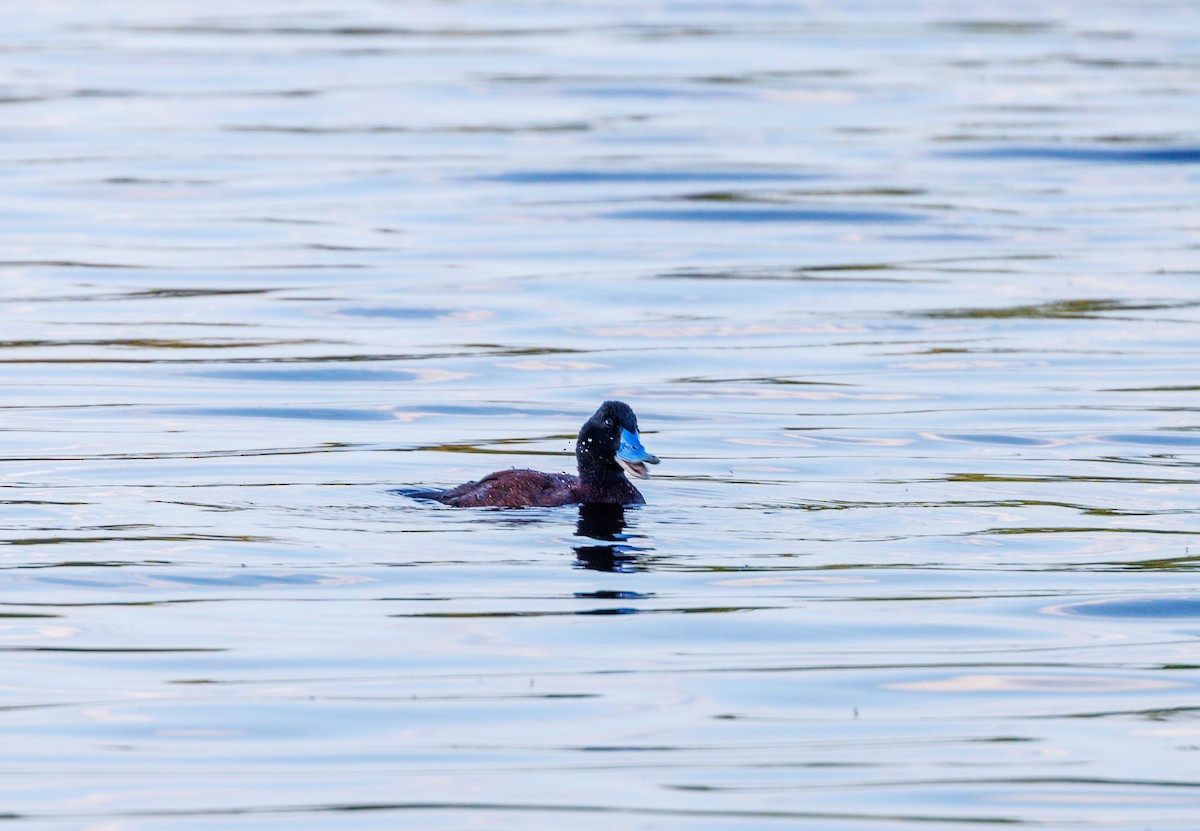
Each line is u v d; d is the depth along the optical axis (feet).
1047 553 44.09
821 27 162.20
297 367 66.59
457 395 62.90
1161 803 29.94
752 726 33.09
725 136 114.21
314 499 48.55
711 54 144.36
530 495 47.88
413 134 113.91
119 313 74.59
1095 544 44.88
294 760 31.40
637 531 45.47
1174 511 47.96
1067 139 113.39
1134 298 78.18
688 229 92.79
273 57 142.10
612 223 94.02
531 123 117.60
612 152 109.60
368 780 30.58
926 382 64.95
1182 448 55.26
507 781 30.58
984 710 33.99
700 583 41.39
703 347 70.38
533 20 165.17
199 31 156.97
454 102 124.26
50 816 29.01
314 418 59.31
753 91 129.49
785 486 50.67
